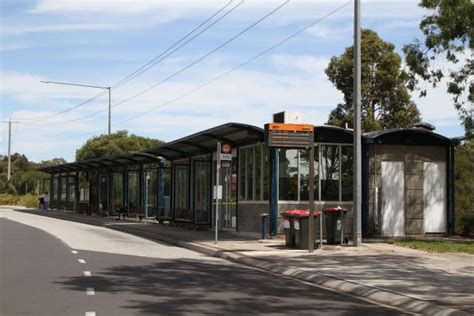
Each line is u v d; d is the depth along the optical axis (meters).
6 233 25.16
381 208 21.64
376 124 33.69
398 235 21.73
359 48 18.50
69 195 53.50
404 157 21.97
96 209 45.03
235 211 24.83
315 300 10.39
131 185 40.25
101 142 53.66
